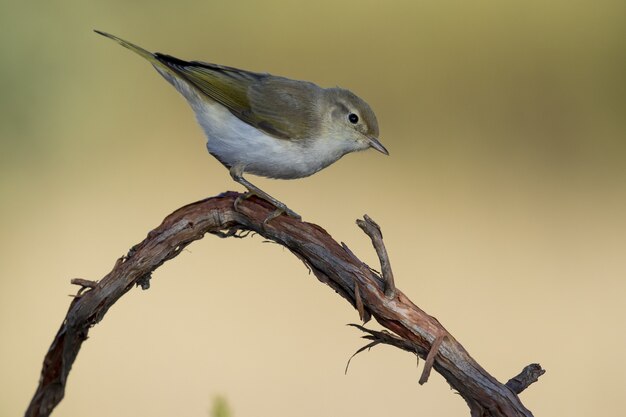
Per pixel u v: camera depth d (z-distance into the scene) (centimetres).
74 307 383
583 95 500
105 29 448
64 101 431
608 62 502
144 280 384
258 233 385
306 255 384
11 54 429
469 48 514
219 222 385
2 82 429
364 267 384
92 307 383
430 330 383
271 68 502
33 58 430
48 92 430
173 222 385
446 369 383
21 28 429
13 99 429
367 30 516
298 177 399
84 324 383
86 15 442
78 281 383
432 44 514
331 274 384
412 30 516
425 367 383
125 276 384
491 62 511
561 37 510
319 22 516
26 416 382
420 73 510
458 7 516
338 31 516
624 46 500
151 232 384
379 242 383
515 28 512
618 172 470
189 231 385
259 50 504
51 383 382
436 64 511
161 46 477
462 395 383
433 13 515
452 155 477
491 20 515
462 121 495
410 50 513
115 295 383
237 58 508
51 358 382
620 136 488
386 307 383
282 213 385
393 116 496
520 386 384
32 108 430
